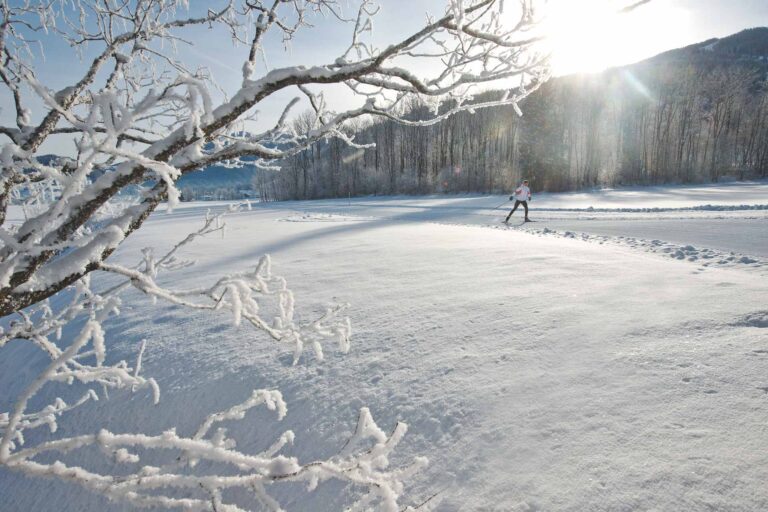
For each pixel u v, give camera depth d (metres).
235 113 1.30
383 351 3.65
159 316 5.21
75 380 4.26
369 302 4.91
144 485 1.23
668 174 42.62
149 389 3.78
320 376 3.44
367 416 1.34
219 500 1.26
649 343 3.21
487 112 52.22
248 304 1.54
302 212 27.30
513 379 2.96
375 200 39.25
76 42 2.14
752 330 3.25
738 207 14.70
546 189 40.00
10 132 1.62
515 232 11.75
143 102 1.05
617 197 27.48
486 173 42.84
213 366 3.87
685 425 2.29
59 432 3.65
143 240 13.70
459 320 4.08
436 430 2.63
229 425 3.21
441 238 9.98
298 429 2.98
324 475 1.26
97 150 1.00
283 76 1.30
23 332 1.63
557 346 3.33
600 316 3.82
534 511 1.95
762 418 2.27
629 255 6.78
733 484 1.89
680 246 7.91
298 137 1.74
